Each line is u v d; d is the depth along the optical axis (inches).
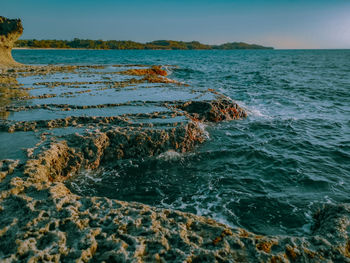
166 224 170.7
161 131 344.8
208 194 268.7
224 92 845.2
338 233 174.9
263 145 406.0
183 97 535.2
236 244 158.6
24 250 136.5
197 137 391.5
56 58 2578.7
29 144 278.2
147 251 146.3
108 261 138.6
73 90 581.0
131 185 279.3
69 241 148.3
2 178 206.5
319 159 362.9
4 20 1181.1
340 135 461.7
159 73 1175.6
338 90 895.7
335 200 261.4
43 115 381.1
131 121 370.9
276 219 229.9
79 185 271.6
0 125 329.7
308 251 158.1
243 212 239.3
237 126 492.4
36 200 178.1
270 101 726.5
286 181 300.4
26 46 6230.3
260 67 2012.8
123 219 169.3
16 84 645.9
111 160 316.8
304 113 605.9
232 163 342.6
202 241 158.9
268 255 150.3
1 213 165.8
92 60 2342.5
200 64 2303.2
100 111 412.8
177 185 284.0
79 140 299.1
